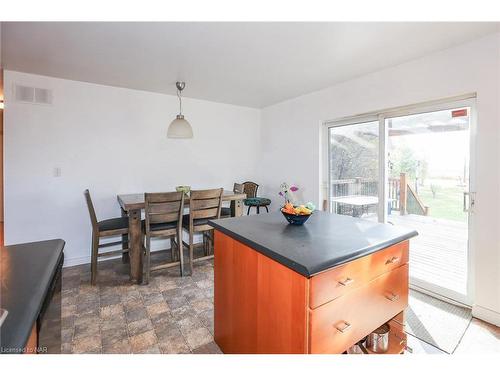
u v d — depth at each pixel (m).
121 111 3.51
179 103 3.95
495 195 2.05
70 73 2.95
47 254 1.11
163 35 2.09
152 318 2.13
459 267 2.42
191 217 2.96
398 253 1.45
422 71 2.51
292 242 1.29
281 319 1.16
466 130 2.34
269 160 4.65
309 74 2.98
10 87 2.85
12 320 0.67
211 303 2.37
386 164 3.01
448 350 1.77
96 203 3.39
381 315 1.36
